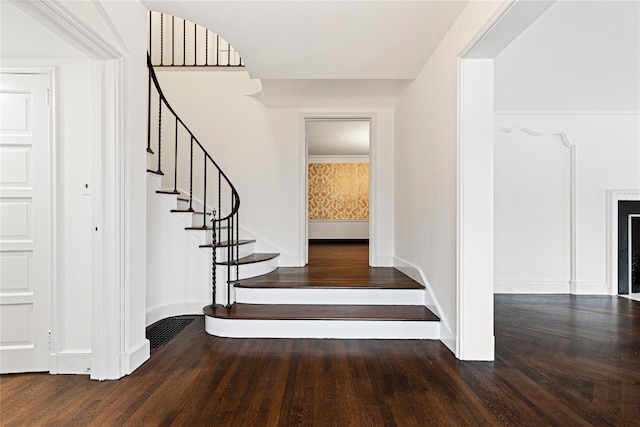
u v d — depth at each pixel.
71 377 2.39
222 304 3.72
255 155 4.97
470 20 2.46
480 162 2.66
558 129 4.94
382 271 4.55
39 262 2.46
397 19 2.71
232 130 4.95
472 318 2.69
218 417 1.90
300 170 5.00
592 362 2.66
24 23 2.12
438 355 2.78
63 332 2.46
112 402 2.05
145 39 2.65
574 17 2.66
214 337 3.19
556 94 4.34
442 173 3.05
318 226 9.55
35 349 2.46
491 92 2.66
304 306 3.51
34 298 2.45
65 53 2.42
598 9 2.55
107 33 2.20
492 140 2.66
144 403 2.04
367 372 2.47
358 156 9.51
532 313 4.02
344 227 9.54
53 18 1.82
